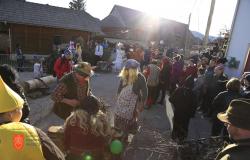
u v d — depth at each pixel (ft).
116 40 143.64
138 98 16.52
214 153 11.33
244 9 37.70
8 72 11.14
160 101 32.99
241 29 38.09
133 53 37.88
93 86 40.60
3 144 5.96
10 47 78.64
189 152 12.37
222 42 59.41
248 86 17.90
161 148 17.80
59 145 12.60
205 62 36.50
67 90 14.48
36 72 46.60
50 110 25.84
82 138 10.29
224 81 24.80
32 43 82.79
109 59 65.10
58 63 29.40
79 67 14.40
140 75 16.62
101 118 10.69
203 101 29.19
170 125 24.81
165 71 31.83
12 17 78.23
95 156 10.57
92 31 94.27
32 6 86.58
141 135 20.92
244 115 6.95
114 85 42.80
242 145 6.68
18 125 6.33
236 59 38.32
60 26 86.33
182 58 35.78
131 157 16.96
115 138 13.33
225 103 17.38
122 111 16.31
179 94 19.70
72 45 53.72
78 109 10.53
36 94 29.60
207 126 26.13
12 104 6.60
